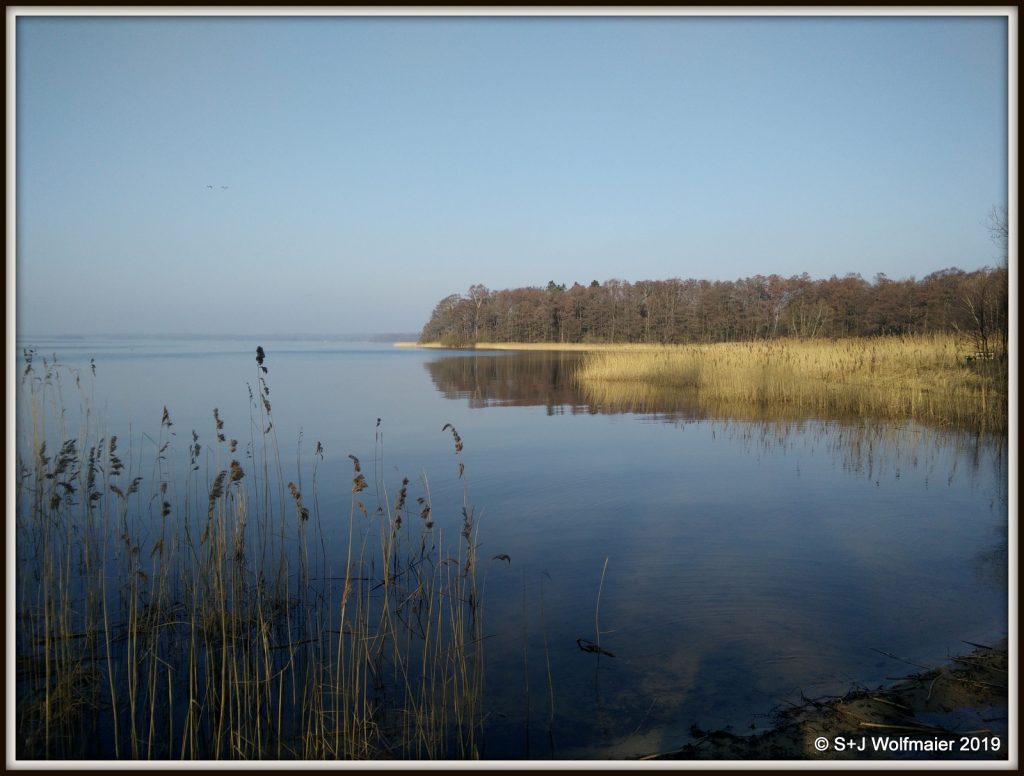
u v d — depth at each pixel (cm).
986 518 745
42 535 620
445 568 628
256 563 638
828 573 591
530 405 1866
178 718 409
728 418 1552
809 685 409
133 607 470
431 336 10688
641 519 767
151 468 996
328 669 457
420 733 373
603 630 495
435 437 1323
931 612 507
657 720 380
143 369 3206
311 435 1339
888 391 1666
